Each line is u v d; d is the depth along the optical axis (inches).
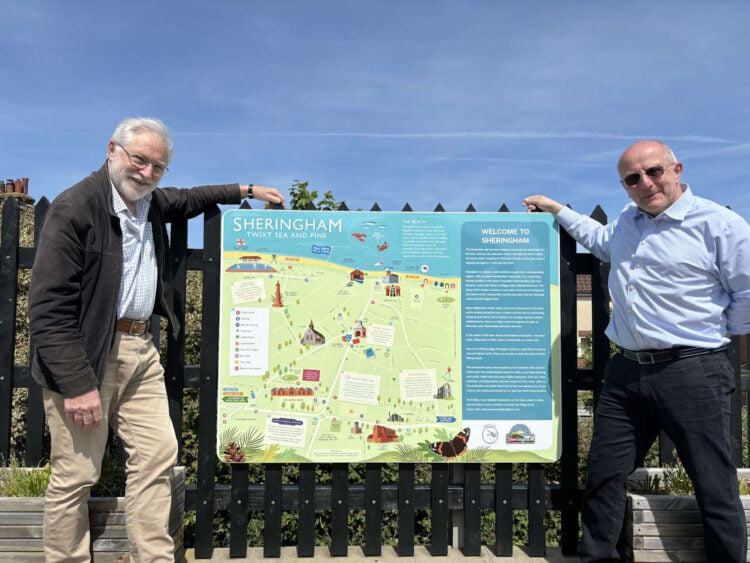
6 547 121.4
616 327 128.1
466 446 141.1
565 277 145.9
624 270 125.3
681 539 127.4
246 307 140.3
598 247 135.7
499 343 142.6
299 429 139.7
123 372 116.7
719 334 119.9
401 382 141.4
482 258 143.1
